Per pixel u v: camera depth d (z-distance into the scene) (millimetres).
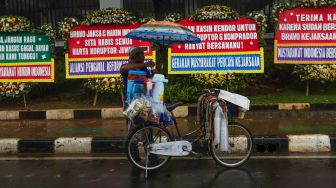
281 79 10594
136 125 5887
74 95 10641
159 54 9523
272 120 8312
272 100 9195
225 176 5621
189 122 8266
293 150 6859
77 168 6148
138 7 12516
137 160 5938
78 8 12633
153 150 5758
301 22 9234
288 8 9281
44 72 9562
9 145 7191
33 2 12805
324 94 9727
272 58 10523
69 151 7117
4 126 8453
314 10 9172
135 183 5410
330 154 6629
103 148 7055
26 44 9539
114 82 9297
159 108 5770
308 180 5355
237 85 9438
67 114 9000
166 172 5863
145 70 5855
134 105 5641
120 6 12203
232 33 9211
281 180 5391
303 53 9266
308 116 8570
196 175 5699
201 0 12203
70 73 9477
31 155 7012
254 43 9172
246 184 5273
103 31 9367
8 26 9438
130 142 5820
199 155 5930
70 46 9461
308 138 6852
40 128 8164
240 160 6152
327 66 9281
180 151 5805
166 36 6332
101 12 9344
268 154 6711
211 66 9305
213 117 5828
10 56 9570
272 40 11500
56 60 11414
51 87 10703
